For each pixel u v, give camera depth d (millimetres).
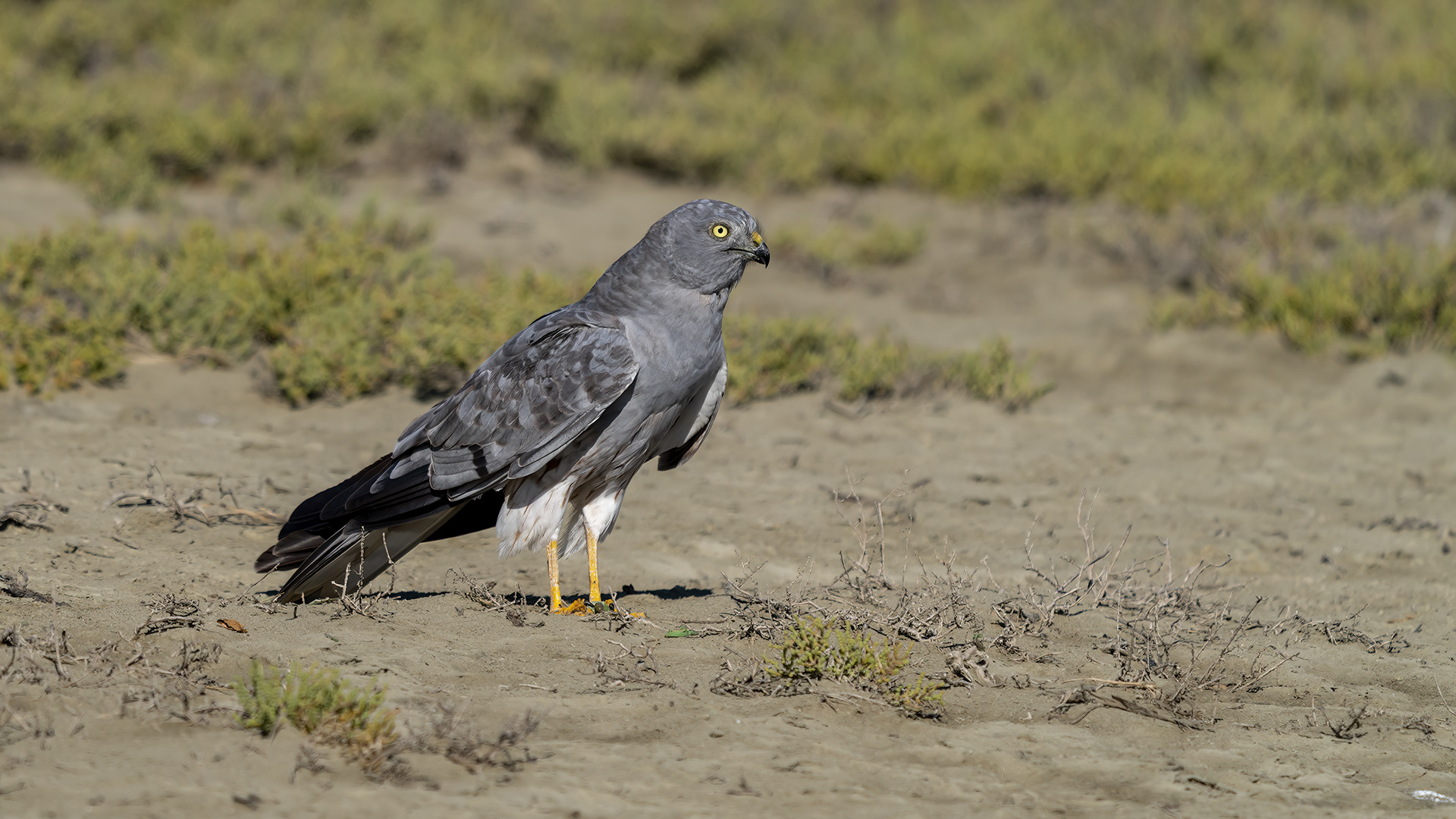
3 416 11734
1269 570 9812
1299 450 13289
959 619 8055
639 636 7547
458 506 8125
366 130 23656
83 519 9242
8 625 6754
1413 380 15352
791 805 5410
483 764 5617
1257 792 5859
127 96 22281
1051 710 6766
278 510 10008
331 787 5273
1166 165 22875
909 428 13766
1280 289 17297
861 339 16938
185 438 11719
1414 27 29672
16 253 14773
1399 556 10172
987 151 24328
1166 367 16266
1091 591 8711
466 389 8062
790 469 12180
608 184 23641
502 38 27812
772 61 28469
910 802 5516
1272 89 26828
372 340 14016
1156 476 12297
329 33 26797
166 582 8047
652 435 8281
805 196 24109
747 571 9203
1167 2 30922
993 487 11859
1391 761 6312
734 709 6477
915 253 21016
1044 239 21375
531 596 8695
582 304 8414
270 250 16312
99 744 5473
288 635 7012
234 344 14219
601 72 26922
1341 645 8141
